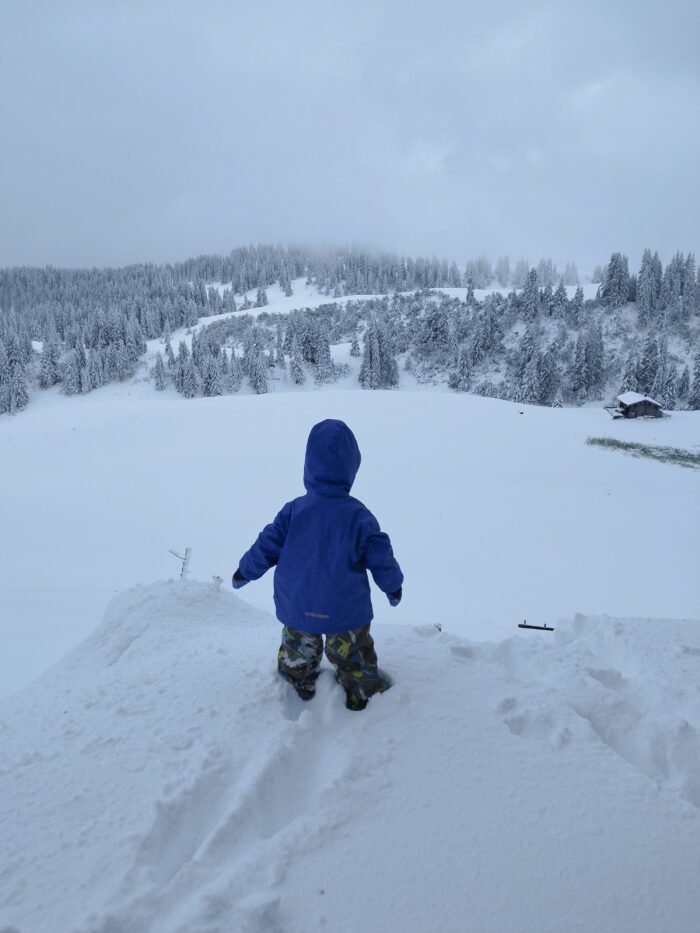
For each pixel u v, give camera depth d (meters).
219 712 2.60
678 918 1.62
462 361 98.44
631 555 18.83
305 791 2.21
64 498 26.28
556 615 14.41
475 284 181.88
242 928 1.55
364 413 41.16
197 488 27.44
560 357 96.38
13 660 9.05
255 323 146.12
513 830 1.92
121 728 2.55
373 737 2.38
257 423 39.28
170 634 3.80
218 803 2.11
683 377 81.19
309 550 2.47
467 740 2.38
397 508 23.83
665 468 31.86
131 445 36.19
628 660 3.33
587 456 33.50
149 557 19.89
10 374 98.31
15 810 2.05
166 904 1.65
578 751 2.33
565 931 1.58
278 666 2.77
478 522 22.06
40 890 1.69
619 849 1.85
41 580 17.70
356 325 137.12
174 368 101.00
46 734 2.57
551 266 185.12
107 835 1.90
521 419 41.62
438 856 1.81
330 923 1.58
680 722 2.53
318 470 2.49
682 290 103.31
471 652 3.27
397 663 2.99
